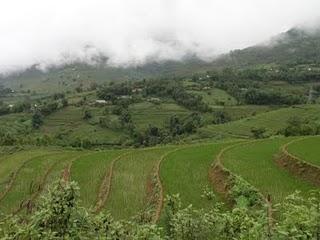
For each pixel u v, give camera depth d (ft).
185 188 157.58
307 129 336.49
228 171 162.71
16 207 171.94
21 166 249.55
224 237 61.16
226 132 526.98
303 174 155.94
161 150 254.27
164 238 59.57
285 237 50.93
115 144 558.97
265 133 491.31
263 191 138.31
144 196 162.50
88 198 170.09
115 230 55.93
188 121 614.75
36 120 654.12
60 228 51.19
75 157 262.67
